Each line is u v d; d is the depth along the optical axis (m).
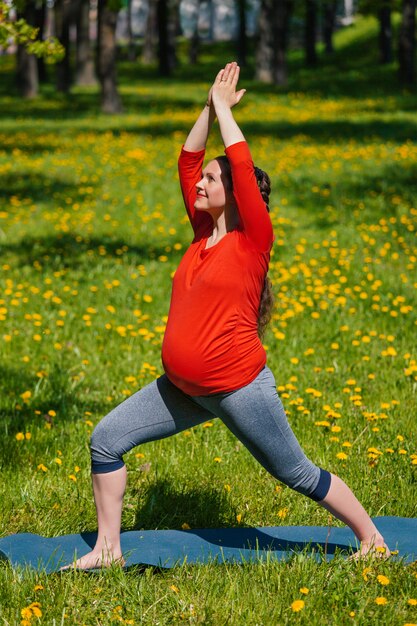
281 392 6.92
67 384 7.25
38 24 39.19
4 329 8.78
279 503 5.03
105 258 12.07
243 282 3.70
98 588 3.82
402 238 12.80
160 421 3.95
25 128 26.95
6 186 17.27
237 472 5.50
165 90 40.84
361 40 58.03
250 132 25.00
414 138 23.06
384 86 37.72
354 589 3.76
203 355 3.70
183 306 3.76
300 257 12.07
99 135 24.75
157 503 5.03
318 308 9.59
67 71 39.91
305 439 6.00
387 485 5.20
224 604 3.70
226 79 3.87
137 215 14.94
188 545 4.32
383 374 7.46
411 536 4.42
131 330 8.88
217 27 82.75
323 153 20.52
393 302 9.46
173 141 23.27
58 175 18.53
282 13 39.59
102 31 31.00
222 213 3.77
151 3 59.00
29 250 12.51
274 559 4.03
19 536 4.38
